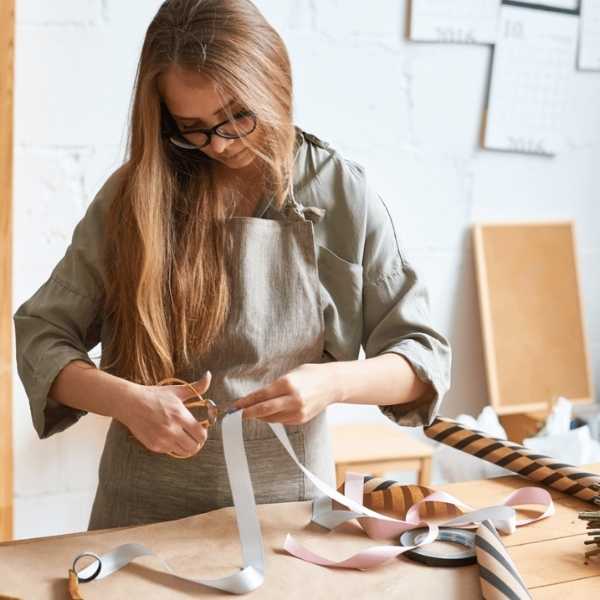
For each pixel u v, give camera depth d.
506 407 2.95
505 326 2.96
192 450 1.10
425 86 2.82
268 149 1.22
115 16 2.43
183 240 1.25
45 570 1.02
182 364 1.27
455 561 1.05
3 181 2.29
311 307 1.29
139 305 1.21
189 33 1.12
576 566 1.09
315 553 1.09
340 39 2.69
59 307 1.28
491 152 2.95
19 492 2.49
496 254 2.96
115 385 1.15
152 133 1.20
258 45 1.16
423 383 1.25
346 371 1.17
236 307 1.27
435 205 2.90
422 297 1.33
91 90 2.44
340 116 2.73
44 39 2.38
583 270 3.16
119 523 1.32
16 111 2.39
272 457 1.29
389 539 1.13
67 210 2.47
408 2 2.75
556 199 3.08
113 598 0.96
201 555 1.07
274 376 1.30
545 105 2.99
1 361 2.33
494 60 2.89
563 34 2.97
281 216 1.30
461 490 1.34
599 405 3.07
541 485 1.36
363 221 1.31
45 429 1.24
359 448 2.52
